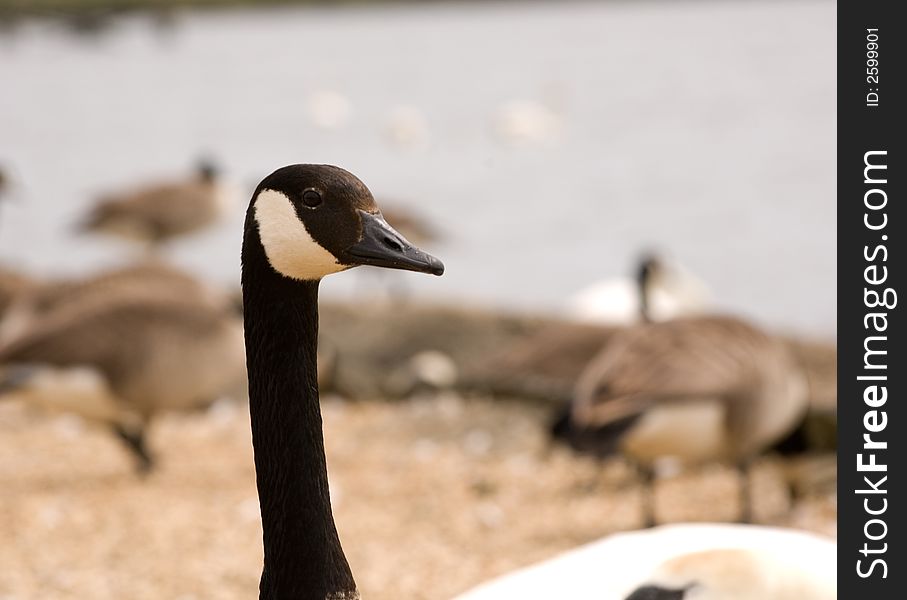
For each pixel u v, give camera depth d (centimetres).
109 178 3212
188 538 1002
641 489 1182
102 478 1180
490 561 968
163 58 7500
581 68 6475
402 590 901
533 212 2805
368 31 10038
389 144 3969
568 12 12656
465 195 3034
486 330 1609
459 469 1230
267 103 5169
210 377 1183
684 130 4206
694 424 989
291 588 493
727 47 7494
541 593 536
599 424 965
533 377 1250
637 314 1557
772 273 2208
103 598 870
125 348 1147
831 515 1116
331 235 489
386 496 1139
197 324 1175
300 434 499
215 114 4772
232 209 2111
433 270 490
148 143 3959
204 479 1180
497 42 8606
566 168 3453
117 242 2058
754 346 1019
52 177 3244
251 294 503
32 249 2441
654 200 2944
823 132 4053
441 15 12600
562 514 1101
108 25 8981
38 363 1150
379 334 1595
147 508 1080
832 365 1487
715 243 2459
